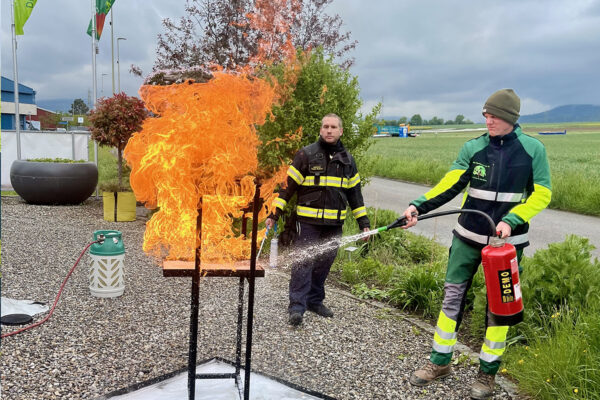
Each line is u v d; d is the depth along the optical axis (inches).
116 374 125.2
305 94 289.7
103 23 573.3
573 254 173.3
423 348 157.8
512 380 137.3
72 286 197.6
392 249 294.2
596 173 873.5
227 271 102.3
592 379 122.7
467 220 131.3
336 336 162.7
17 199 446.0
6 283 195.3
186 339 151.1
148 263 241.0
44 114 2869.1
